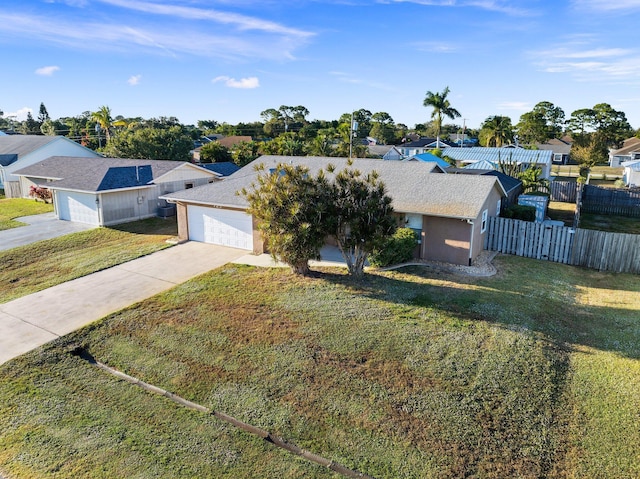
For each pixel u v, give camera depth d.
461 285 14.55
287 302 13.00
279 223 14.13
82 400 8.66
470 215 15.89
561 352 10.28
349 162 15.29
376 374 9.31
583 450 7.27
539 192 29.64
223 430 7.79
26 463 6.98
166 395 8.90
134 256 18.08
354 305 12.74
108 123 61.38
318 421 7.98
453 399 8.49
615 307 12.96
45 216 25.53
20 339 11.14
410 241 16.84
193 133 84.06
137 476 6.71
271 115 117.50
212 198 19.53
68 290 14.48
